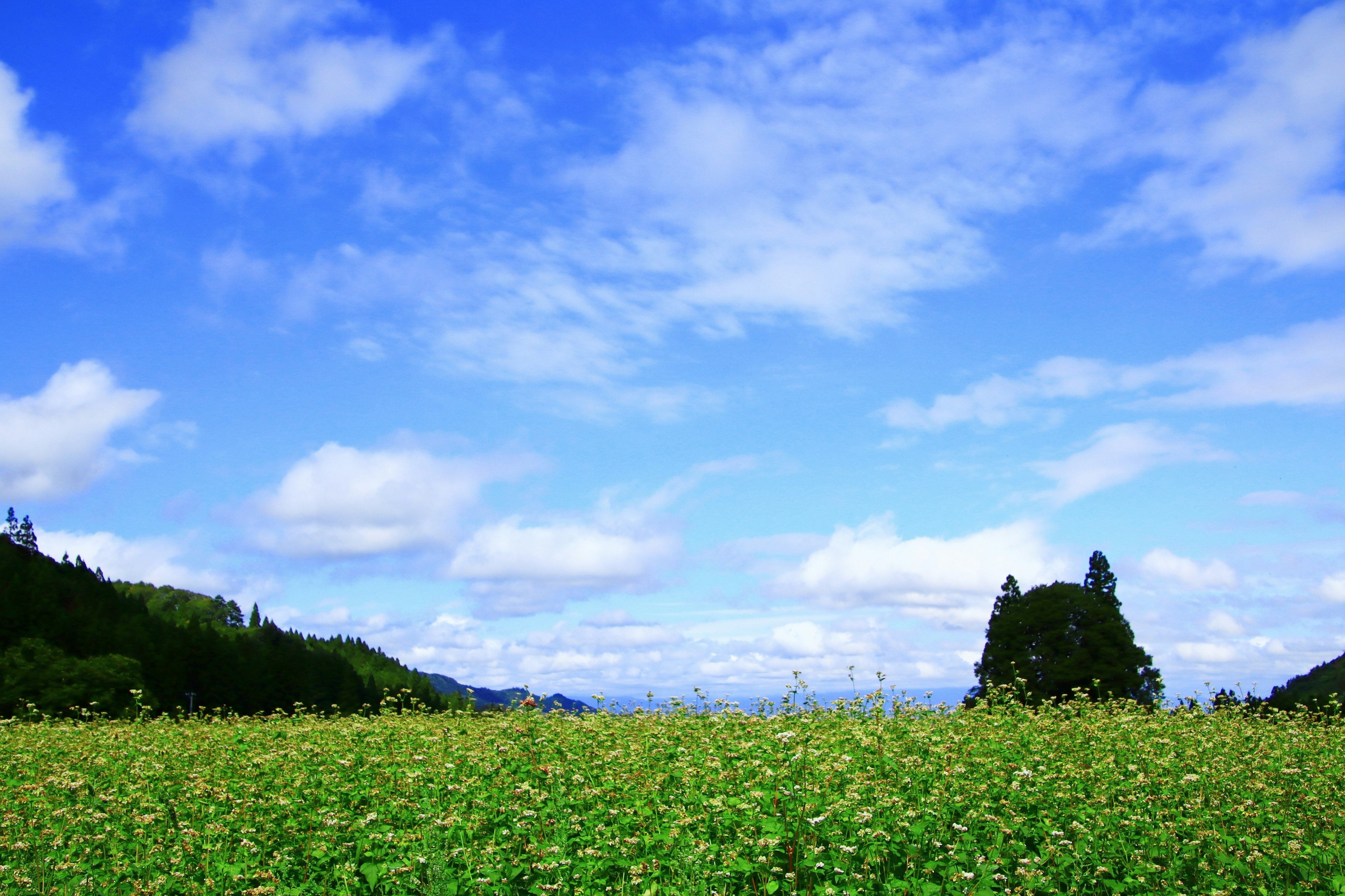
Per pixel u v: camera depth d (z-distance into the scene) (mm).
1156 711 20109
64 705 63062
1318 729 18422
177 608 188125
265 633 112500
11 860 9945
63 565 120875
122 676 67938
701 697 17688
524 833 10375
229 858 10227
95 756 15734
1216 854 9609
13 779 13969
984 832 10297
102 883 9633
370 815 10859
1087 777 12289
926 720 16312
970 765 12359
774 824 9406
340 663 107125
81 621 86688
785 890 8812
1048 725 16094
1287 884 9352
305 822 10938
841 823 9711
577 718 17391
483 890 9039
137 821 11102
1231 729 17125
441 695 107812
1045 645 46844
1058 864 9414
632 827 10406
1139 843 10156
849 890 8539
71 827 11281
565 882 8938
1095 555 49875
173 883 9438
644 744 14078
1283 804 11812
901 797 10695
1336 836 10430
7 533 136375
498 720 16859
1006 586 50781
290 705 95000
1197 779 12211
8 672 63969
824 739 13172
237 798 12016
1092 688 44625
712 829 10141
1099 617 46406
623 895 8789
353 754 15172
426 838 9906
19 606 81812
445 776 12938
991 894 8469
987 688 19750
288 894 9047
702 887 8570
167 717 23062
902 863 9469
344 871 9414
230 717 23578
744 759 12445
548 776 12375
